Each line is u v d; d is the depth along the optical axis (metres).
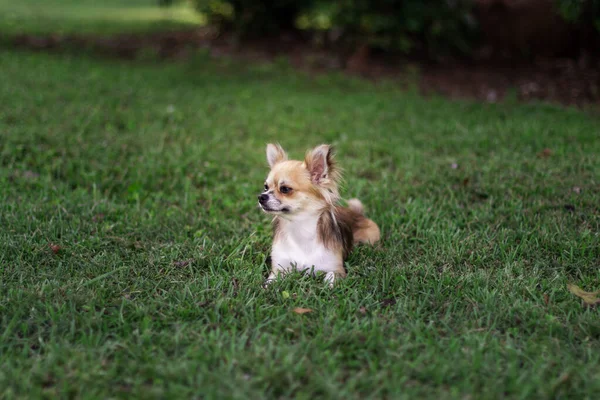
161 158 2.19
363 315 1.44
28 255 1.62
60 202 1.87
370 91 3.24
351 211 1.76
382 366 1.30
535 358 1.32
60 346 1.33
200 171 2.13
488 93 3.25
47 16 5.54
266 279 1.58
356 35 3.72
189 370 1.27
